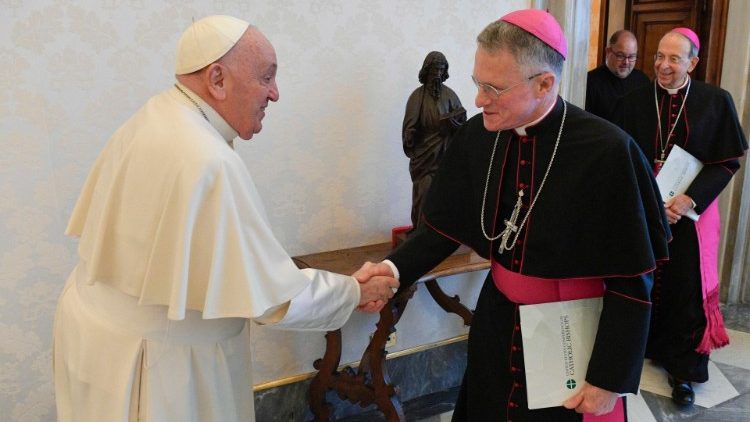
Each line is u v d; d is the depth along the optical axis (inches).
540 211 56.8
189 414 57.9
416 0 97.7
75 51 77.8
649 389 114.8
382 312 87.5
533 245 57.2
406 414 107.1
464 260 91.7
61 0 75.9
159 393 56.6
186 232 51.7
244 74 56.6
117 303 57.4
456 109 88.2
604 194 54.4
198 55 55.7
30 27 75.2
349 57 94.0
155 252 52.7
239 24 57.0
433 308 110.9
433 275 86.9
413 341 110.6
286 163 93.0
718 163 105.7
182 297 51.9
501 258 60.7
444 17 101.0
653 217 55.4
